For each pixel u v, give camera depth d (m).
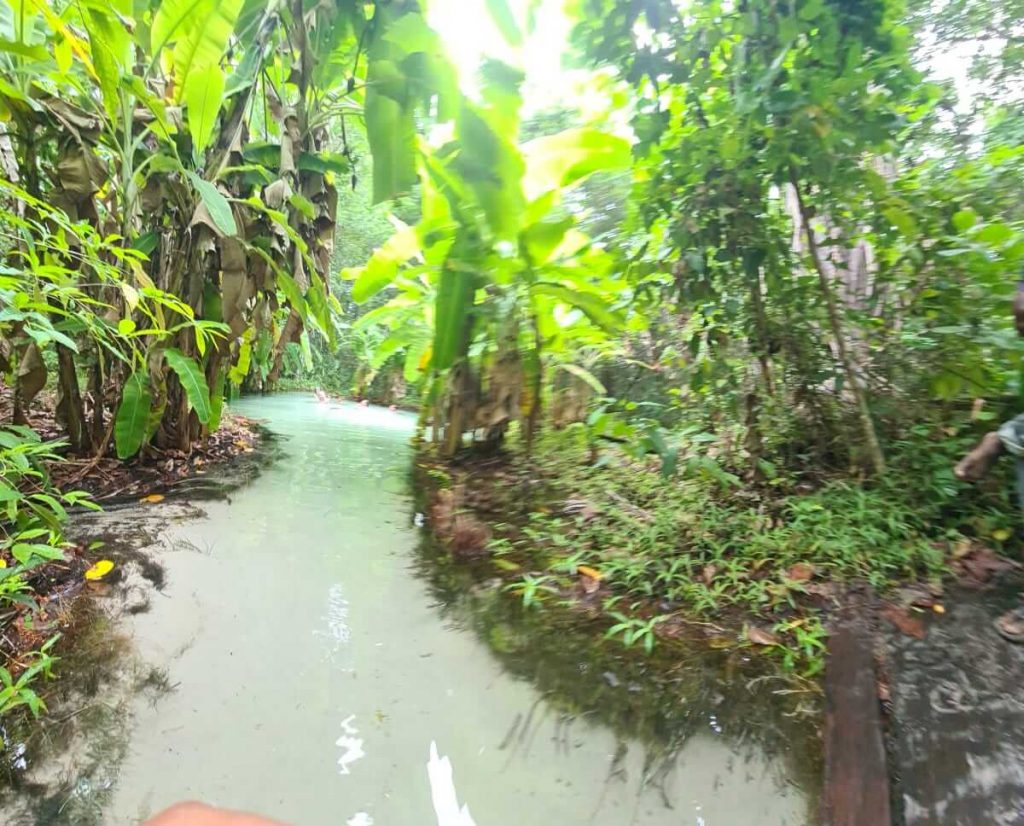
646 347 4.64
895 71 3.07
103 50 2.95
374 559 3.01
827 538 2.88
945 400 3.27
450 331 4.15
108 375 3.93
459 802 1.66
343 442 5.56
